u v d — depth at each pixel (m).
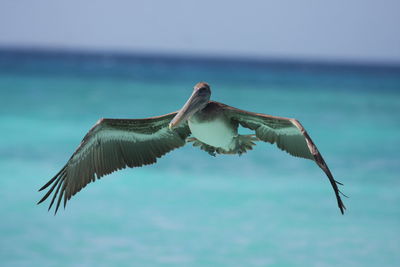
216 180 20.61
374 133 32.31
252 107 44.50
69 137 27.45
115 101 44.75
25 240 14.55
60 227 15.52
